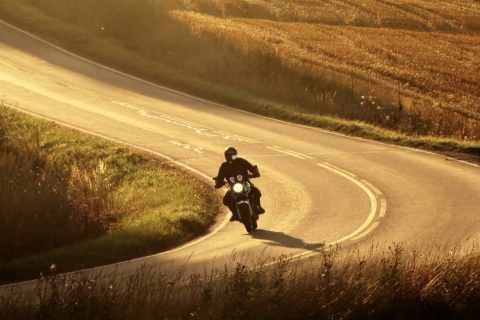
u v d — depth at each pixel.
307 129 115.75
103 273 54.53
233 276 46.44
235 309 42.38
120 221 78.81
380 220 69.75
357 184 84.50
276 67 152.25
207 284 46.22
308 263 54.22
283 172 90.56
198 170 93.81
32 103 124.69
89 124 114.94
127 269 55.94
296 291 45.38
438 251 56.97
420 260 54.41
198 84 140.38
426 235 63.81
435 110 135.38
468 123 126.56
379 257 54.56
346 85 145.38
